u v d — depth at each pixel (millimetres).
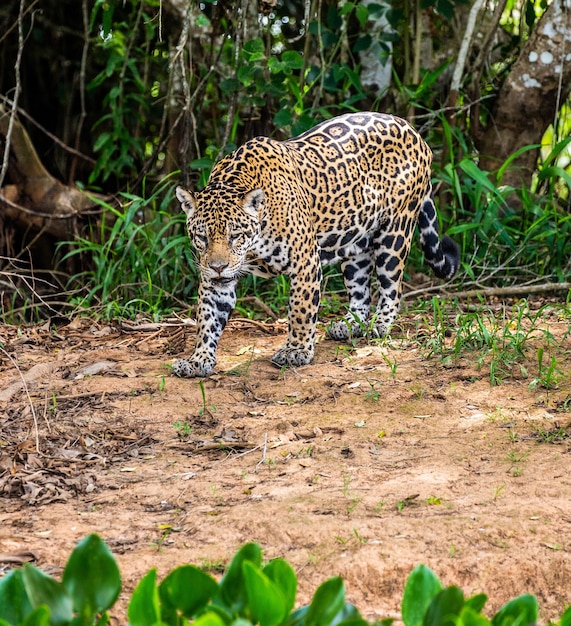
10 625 4594
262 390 10273
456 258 12797
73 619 4609
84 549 4738
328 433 9117
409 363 10930
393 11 16000
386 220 11992
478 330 11484
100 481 8273
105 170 18391
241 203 10203
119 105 18172
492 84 17219
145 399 10102
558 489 7680
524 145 16719
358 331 12023
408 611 4754
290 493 7809
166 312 13930
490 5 18406
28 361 11625
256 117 16672
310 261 10953
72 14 20094
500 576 6574
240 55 14938
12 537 7133
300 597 6395
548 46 16078
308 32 15594
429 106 17094
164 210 16125
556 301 14047
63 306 15719
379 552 6730
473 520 7160
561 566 6641
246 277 14320
